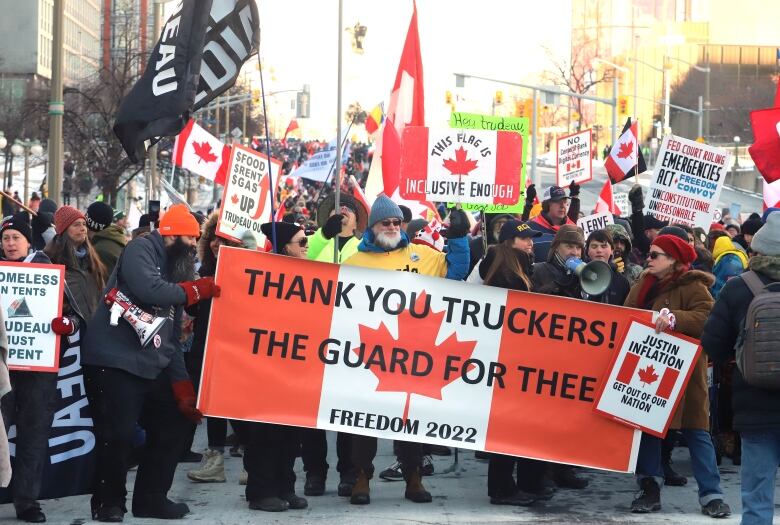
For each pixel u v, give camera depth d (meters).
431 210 13.89
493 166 10.05
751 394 6.31
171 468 7.67
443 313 8.05
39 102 37.12
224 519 7.62
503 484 8.16
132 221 20.92
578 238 8.53
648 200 13.08
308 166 24.72
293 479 8.06
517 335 8.05
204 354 7.88
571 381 8.05
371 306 8.00
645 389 7.94
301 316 7.95
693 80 113.12
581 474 9.56
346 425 7.97
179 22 8.45
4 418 7.28
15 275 7.36
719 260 10.56
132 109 8.48
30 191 51.28
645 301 8.20
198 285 7.55
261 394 7.88
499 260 8.19
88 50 102.88
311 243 10.23
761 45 119.56
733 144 88.81
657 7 123.50
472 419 8.05
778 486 9.05
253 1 8.73
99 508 7.56
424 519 7.66
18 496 7.32
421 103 13.34
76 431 7.53
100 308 7.41
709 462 7.93
